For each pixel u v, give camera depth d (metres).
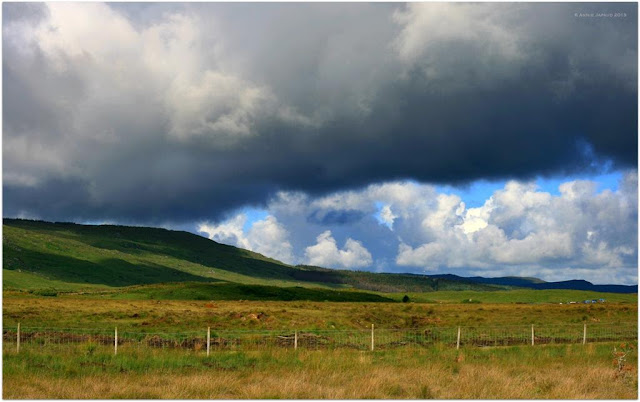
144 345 37.66
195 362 30.11
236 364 29.94
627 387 25.44
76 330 44.72
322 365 29.17
